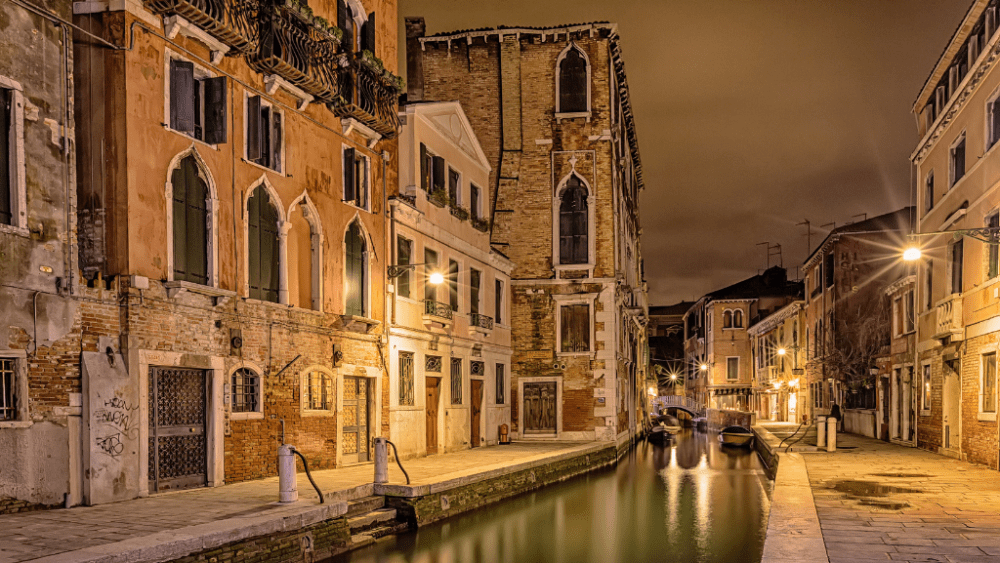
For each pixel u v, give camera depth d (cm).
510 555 1151
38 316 1012
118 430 1084
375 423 1752
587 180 2897
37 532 853
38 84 1055
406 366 1969
